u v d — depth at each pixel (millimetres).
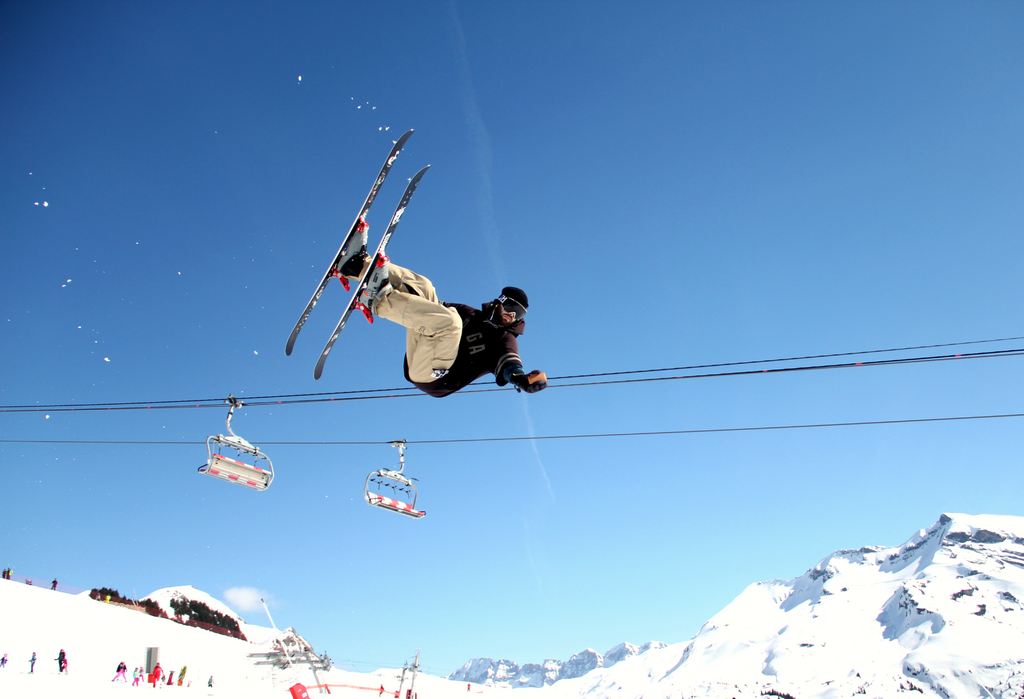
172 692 40250
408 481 18359
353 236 4168
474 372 4348
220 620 95000
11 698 29359
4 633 51062
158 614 82938
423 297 4281
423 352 4301
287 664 60062
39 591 66750
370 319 4309
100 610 66375
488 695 102562
